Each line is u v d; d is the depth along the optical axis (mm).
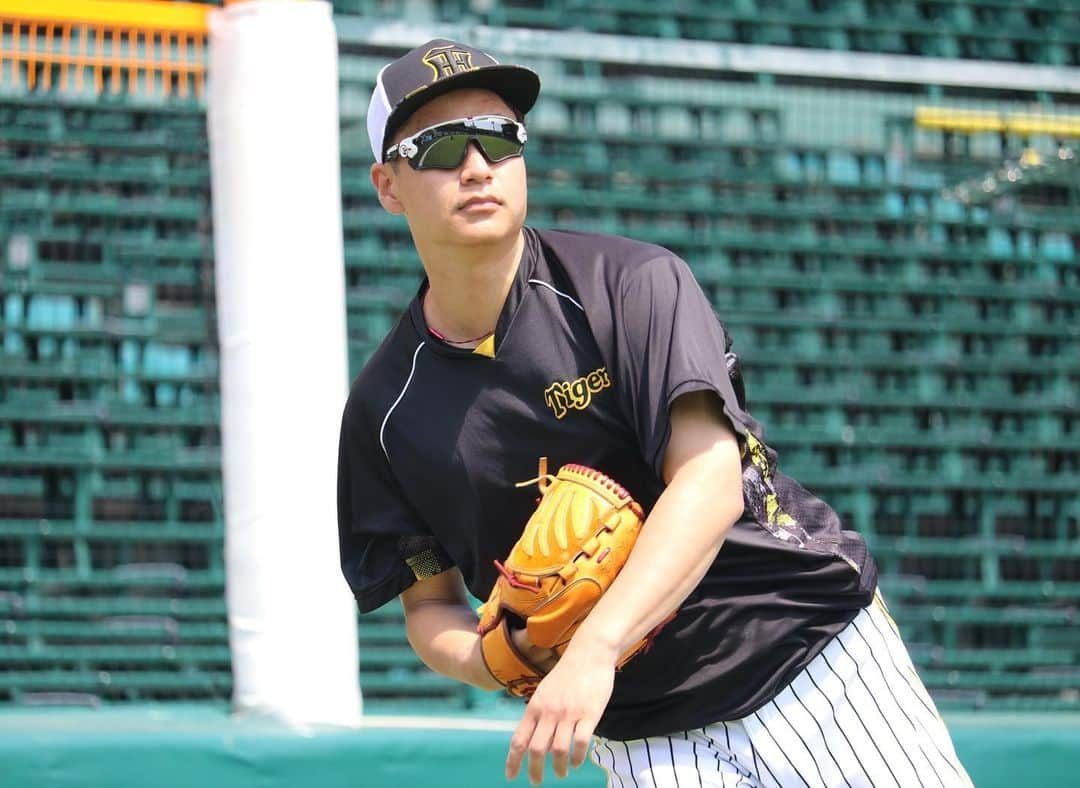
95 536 18469
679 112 21734
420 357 8844
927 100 22516
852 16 22859
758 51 21578
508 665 8680
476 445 8742
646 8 21875
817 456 20969
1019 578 21250
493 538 9133
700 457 7910
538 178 21016
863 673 9258
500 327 8508
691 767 9195
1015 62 23344
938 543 20844
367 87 20266
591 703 7344
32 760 14617
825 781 9234
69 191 19234
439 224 8148
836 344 21703
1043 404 21891
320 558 16531
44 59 18875
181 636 18391
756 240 21562
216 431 19031
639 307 8227
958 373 21766
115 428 18875
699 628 9000
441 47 8391
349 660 16641
